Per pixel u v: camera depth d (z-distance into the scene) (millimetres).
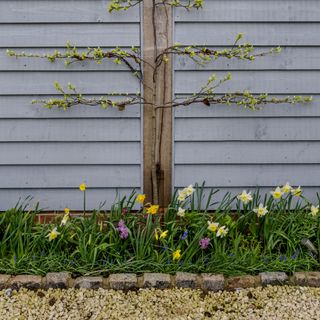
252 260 3281
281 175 3850
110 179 3818
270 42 3703
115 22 3658
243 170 3838
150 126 3801
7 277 3125
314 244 3504
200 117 3764
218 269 3215
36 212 3693
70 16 3645
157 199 3771
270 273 3191
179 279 3119
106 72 3711
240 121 3783
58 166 3803
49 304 2973
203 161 3803
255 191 3854
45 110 3742
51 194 3826
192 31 3684
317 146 3834
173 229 3482
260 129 3797
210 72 3723
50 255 3279
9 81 3693
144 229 3436
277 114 3785
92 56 3676
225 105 3760
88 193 3832
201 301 3021
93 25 3666
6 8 3621
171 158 3830
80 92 3721
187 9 3650
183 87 3727
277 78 3744
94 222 3518
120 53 3627
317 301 3029
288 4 3666
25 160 3779
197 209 3812
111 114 3752
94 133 3768
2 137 3746
